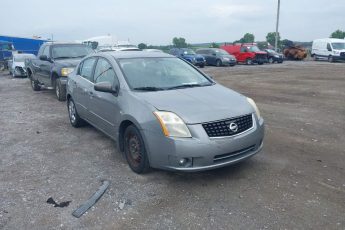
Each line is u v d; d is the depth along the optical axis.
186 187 4.35
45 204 3.99
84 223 3.59
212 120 4.21
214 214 3.72
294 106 9.70
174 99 4.60
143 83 5.16
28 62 13.80
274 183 4.42
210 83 5.65
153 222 3.59
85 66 6.84
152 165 4.45
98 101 5.75
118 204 3.96
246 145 4.42
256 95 11.98
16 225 3.57
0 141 6.47
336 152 5.60
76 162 5.30
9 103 10.72
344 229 3.41
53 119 8.23
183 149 4.11
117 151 5.75
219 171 4.80
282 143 6.08
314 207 3.82
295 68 25.86
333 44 35.69
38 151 5.86
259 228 3.45
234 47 33.59
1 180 4.67
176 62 6.05
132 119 4.61
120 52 6.15
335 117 8.15
